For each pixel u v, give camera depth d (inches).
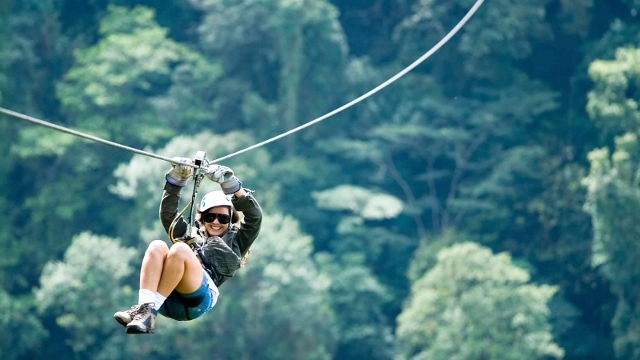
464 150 5433.1
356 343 4670.3
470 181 5393.7
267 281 3973.9
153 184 4495.6
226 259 769.6
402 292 5118.1
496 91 5516.7
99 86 5221.5
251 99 5383.9
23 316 4303.6
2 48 5147.6
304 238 4148.6
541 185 5137.8
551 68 5634.8
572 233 4943.4
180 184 778.2
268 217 4234.7
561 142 5305.1
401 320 3966.5
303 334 3986.2
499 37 5457.7
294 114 5364.2
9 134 5036.9
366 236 5137.8
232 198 784.3
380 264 5226.4
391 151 5536.4
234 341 3971.5
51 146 4982.8
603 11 5561.0
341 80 5477.4
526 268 4864.7
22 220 4982.8
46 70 5398.6
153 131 5226.4
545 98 5388.8
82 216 4940.9
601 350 4717.0
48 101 5344.5
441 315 3912.4
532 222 5088.6
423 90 5615.2
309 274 4035.4
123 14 5615.2
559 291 4827.8
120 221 4756.4
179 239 770.2
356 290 4662.9
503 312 3818.9
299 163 5201.8
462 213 5226.4
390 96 5620.1
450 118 5551.2
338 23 5551.2
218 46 5561.0
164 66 5398.6
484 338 3809.1
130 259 4370.1
